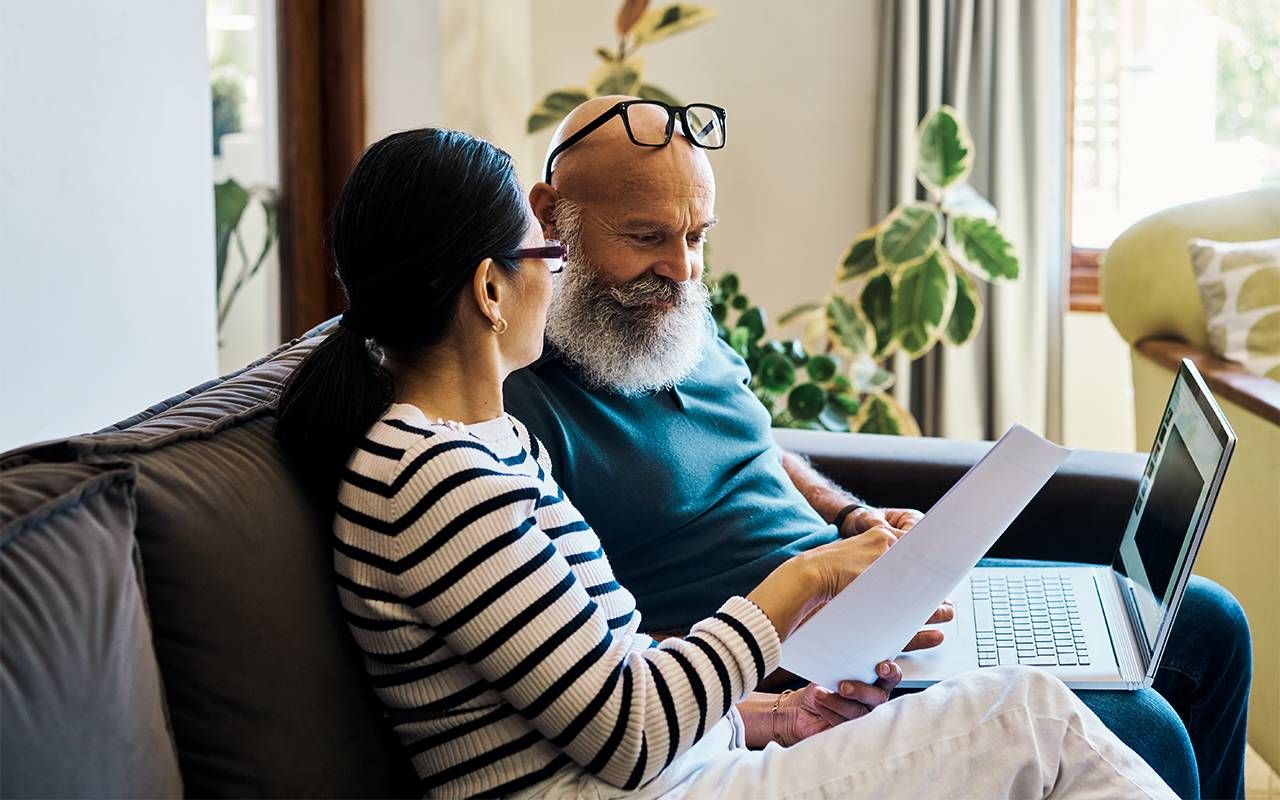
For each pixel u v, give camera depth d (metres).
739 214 3.77
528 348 1.24
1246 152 3.56
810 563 1.28
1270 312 2.68
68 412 2.02
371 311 1.15
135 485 1.01
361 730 1.13
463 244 1.15
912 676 1.51
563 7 3.72
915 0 3.41
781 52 3.67
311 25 3.41
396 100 3.49
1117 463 2.03
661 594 1.64
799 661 1.32
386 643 1.12
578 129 1.62
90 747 0.90
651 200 1.58
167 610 1.03
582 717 1.09
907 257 3.30
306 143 3.44
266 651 1.06
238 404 1.26
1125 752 1.21
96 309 2.07
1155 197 3.62
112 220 2.09
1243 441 2.33
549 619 1.08
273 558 1.09
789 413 3.00
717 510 1.70
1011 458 1.25
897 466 2.09
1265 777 2.47
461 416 1.21
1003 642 1.59
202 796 1.04
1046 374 3.60
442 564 1.08
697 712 1.14
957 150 3.30
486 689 1.13
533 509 1.19
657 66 3.72
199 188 2.33
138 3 2.13
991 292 3.52
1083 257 3.66
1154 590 1.54
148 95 2.17
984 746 1.19
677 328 1.62
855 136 3.67
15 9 1.87
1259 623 2.28
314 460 1.16
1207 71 3.54
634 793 1.16
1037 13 3.39
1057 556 2.01
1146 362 2.92
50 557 0.91
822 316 3.41
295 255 3.47
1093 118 3.60
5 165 1.86
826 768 1.19
